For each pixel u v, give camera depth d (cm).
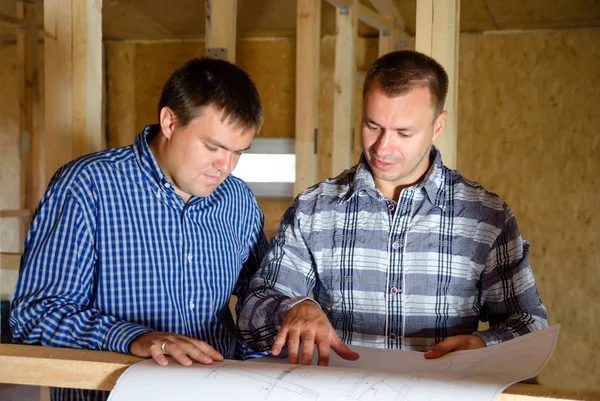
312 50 269
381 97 116
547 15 374
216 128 110
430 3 164
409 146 118
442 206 126
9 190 436
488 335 107
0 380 89
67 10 170
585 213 387
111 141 455
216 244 127
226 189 132
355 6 308
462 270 124
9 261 216
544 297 392
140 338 96
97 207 118
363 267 127
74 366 87
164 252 121
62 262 113
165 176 121
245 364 87
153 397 79
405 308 125
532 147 395
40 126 326
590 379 384
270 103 430
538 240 394
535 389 75
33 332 108
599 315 383
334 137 309
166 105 115
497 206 125
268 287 124
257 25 411
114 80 452
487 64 402
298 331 100
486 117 402
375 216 128
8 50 433
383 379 78
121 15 402
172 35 436
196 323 124
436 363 96
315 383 77
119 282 119
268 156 429
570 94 389
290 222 133
